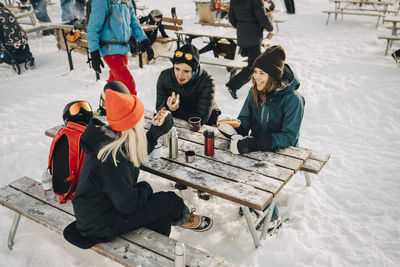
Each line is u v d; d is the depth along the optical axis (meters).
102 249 2.04
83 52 7.07
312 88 5.86
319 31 9.89
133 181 2.12
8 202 2.49
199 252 2.00
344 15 11.91
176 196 2.34
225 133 2.79
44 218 2.32
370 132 4.50
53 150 2.48
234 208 3.12
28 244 2.67
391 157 3.89
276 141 2.62
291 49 8.17
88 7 5.08
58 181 2.47
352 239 2.73
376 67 6.78
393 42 8.59
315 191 3.36
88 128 1.91
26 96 5.77
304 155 2.65
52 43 8.98
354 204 3.14
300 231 2.82
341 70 6.68
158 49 7.40
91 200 1.95
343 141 4.32
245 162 2.56
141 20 7.44
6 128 4.66
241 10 5.65
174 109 3.19
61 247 2.65
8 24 6.50
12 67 7.21
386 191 3.30
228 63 6.16
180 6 13.89
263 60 2.45
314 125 4.75
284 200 3.25
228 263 1.93
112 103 1.83
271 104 2.65
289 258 2.54
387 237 2.73
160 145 2.62
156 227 2.27
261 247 2.62
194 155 2.56
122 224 2.09
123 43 4.51
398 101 5.16
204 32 7.22
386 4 10.29
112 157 1.91
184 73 3.07
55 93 5.91
